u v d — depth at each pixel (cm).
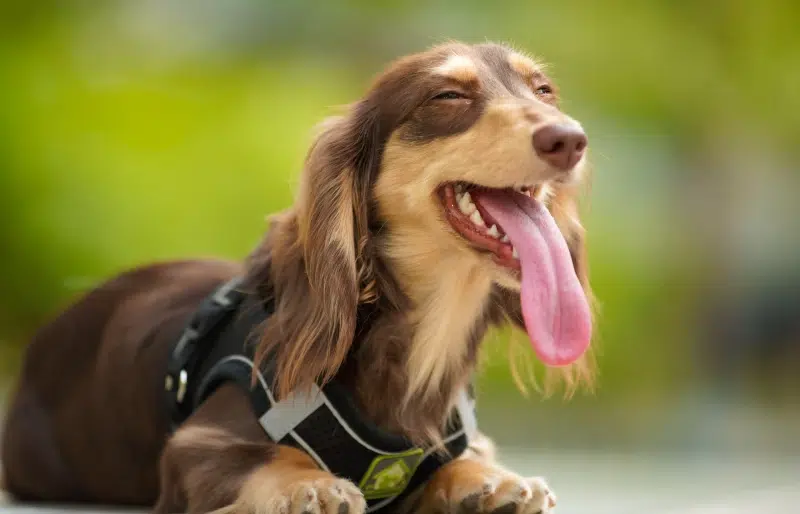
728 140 1992
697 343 1878
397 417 567
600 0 1942
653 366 1767
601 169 1822
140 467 665
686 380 1822
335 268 564
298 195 599
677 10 1964
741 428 1440
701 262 1941
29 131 1772
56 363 721
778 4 1978
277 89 1853
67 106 1794
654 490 847
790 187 1989
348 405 549
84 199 1759
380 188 603
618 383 1722
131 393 657
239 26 1923
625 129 1941
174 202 1739
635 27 1942
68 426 702
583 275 656
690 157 1975
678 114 1978
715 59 1983
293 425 544
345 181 593
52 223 1764
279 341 555
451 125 591
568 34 1927
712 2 1964
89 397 688
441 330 588
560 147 558
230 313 597
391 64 642
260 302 585
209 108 1808
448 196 591
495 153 570
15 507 706
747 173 1995
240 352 571
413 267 592
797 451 1218
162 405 634
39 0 1856
